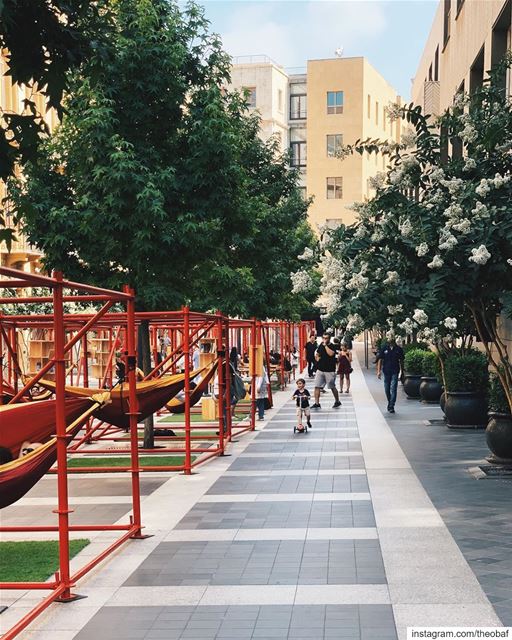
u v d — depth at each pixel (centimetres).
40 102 3178
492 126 1297
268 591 782
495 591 760
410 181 1431
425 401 2697
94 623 714
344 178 7575
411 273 1319
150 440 1759
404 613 711
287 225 3198
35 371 2361
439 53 3494
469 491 1221
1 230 779
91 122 1659
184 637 676
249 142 3186
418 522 1034
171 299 1770
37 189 1769
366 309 1296
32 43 721
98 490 1320
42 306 2761
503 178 1285
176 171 1805
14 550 963
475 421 1958
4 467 771
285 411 2584
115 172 1667
